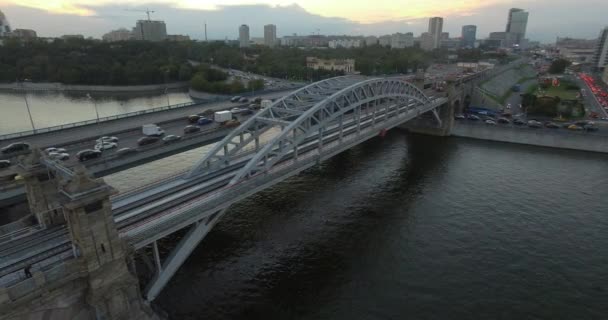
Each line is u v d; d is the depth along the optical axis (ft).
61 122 371.97
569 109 381.40
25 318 82.43
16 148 201.36
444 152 309.63
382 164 276.62
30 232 107.65
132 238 102.83
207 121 283.79
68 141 219.00
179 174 161.17
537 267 151.43
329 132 234.38
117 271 95.76
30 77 603.26
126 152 193.06
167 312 126.11
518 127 338.13
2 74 592.19
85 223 87.10
